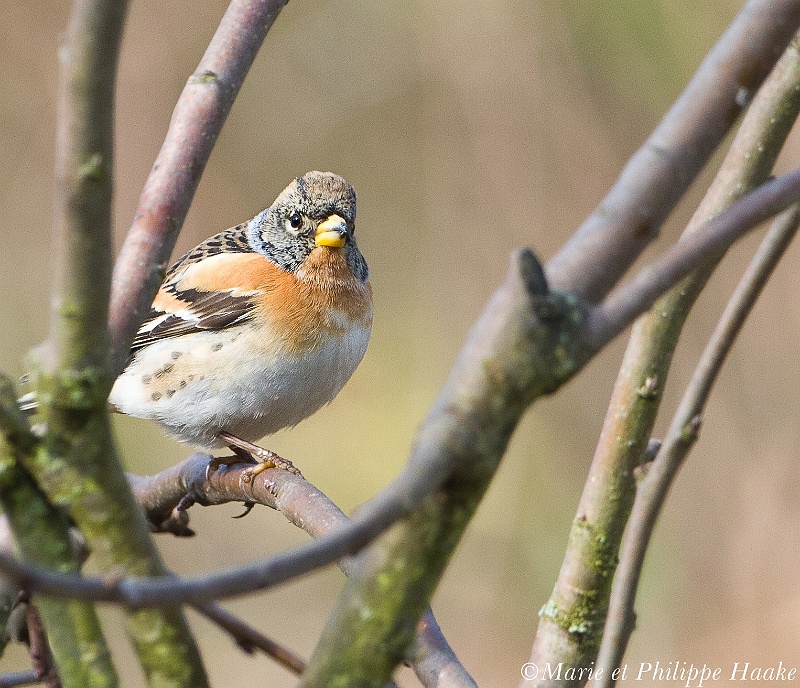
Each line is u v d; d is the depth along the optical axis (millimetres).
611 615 5285
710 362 5199
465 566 14586
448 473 2760
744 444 14641
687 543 14320
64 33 2879
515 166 16031
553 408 15945
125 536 3268
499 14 15820
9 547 4195
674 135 3023
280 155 17766
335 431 16047
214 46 4895
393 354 16562
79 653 3402
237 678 14531
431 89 16266
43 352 3174
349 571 4637
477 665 13992
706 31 15234
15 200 17312
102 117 2873
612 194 3008
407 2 17094
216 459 7102
